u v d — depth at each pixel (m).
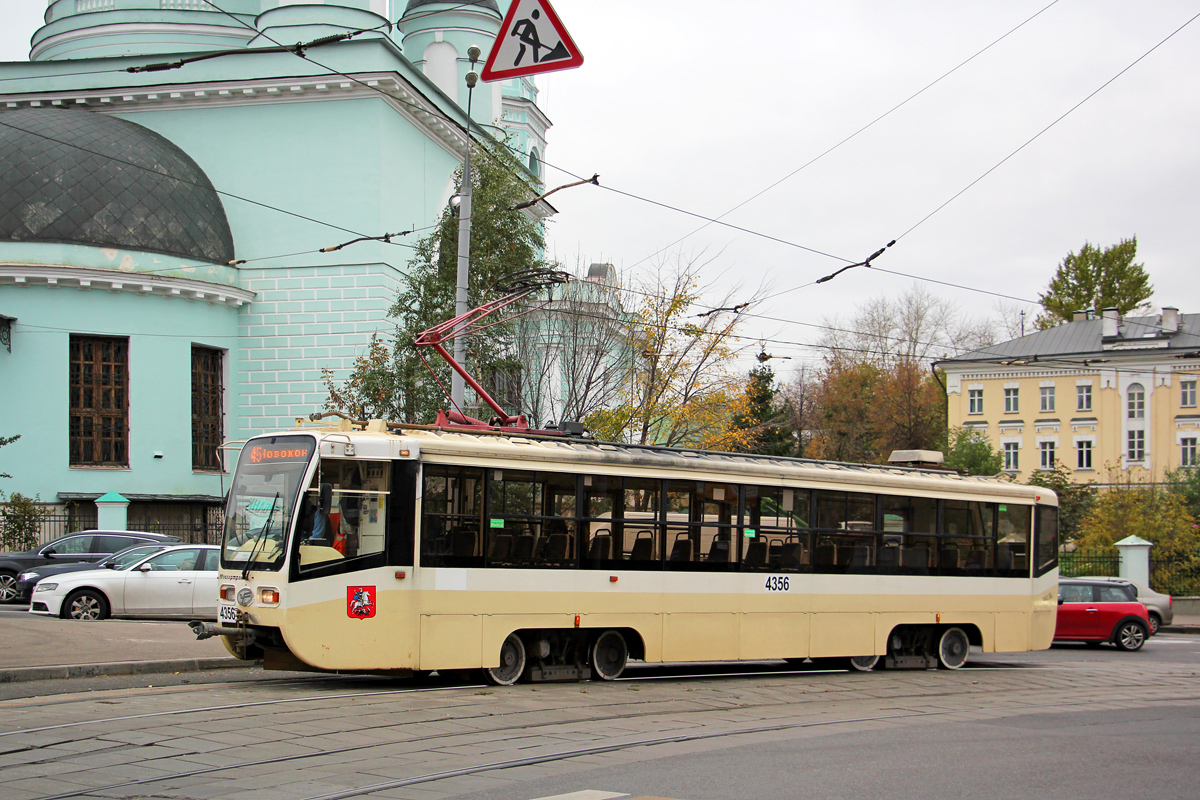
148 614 21.03
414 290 27.02
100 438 30.81
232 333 33.12
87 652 15.59
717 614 15.95
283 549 12.97
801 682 15.94
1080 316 65.88
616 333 31.06
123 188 31.28
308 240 33.09
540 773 8.75
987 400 65.25
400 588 13.39
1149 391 61.66
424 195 35.47
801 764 9.27
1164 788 8.74
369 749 9.58
